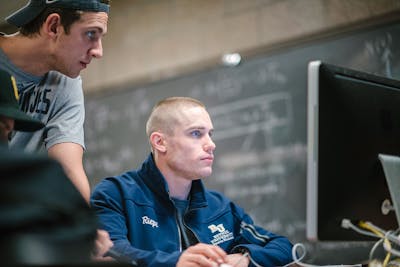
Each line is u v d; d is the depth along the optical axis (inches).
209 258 54.4
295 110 133.6
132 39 170.4
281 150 135.0
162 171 68.4
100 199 65.6
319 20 135.8
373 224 59.0
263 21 145.9
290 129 134.0
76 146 69.1
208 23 156.3
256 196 138.0
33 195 24.9
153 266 55.7
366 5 128.3
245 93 142.2
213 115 147.2
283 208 133.3
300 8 139.4
